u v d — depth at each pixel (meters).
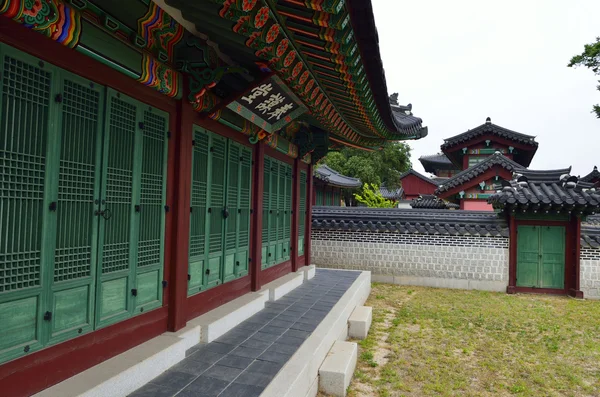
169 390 3.73
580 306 10.36
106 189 3.66
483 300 10.83
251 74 5.20
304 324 5.98
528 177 12.90
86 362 3.48
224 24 3.91
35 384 2.99
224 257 6.05
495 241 12.32
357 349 6.25
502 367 6.22
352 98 5.95
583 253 11.59
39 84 2.99
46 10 2.83
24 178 2.89
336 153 40.12
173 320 4.67
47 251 3.08
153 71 4.10
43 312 3.05
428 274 12.78
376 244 13.26
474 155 20.88
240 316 5.98
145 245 4.24
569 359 6.64
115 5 3.49
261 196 7.29
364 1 3.51
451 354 6.69
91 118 3.49
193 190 5.12
